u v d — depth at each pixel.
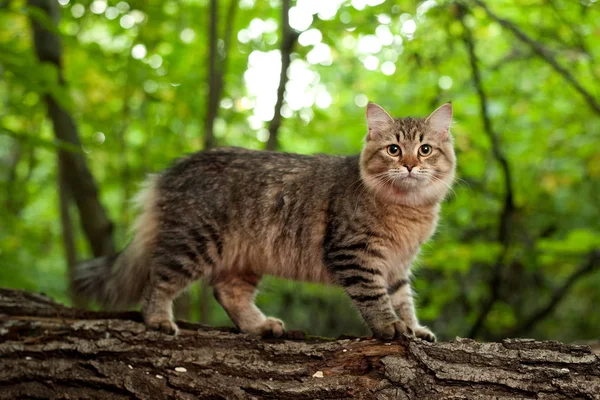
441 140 1.27
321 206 1.25
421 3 1.75
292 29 1.74
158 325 1.18
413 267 1.35
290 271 1.28
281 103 1.74
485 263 2.11
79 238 2.69
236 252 1.27
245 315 1.29
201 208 1.25
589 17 1.89
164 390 1.04
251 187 1.26
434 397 0.97
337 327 2.17
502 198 2.09
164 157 2.15
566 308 2.41
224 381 1.04
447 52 1.94
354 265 1.20
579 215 2.33
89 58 2.03
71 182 1.80
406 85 2.37
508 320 2.10
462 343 1.01
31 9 1.50
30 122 2.06
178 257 1.25
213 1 1.74
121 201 2.40
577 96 2.08
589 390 0.94
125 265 1.32
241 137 2.27
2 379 1.07
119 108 2.23
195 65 2.11
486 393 0.97
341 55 2.22
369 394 0.99
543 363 0.97
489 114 2.08
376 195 1.21
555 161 2.18
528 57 1.95
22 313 1.19
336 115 2.51
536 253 2.02
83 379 1.06
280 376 1.03
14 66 1.49
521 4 1.86
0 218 2.14
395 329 1.14
